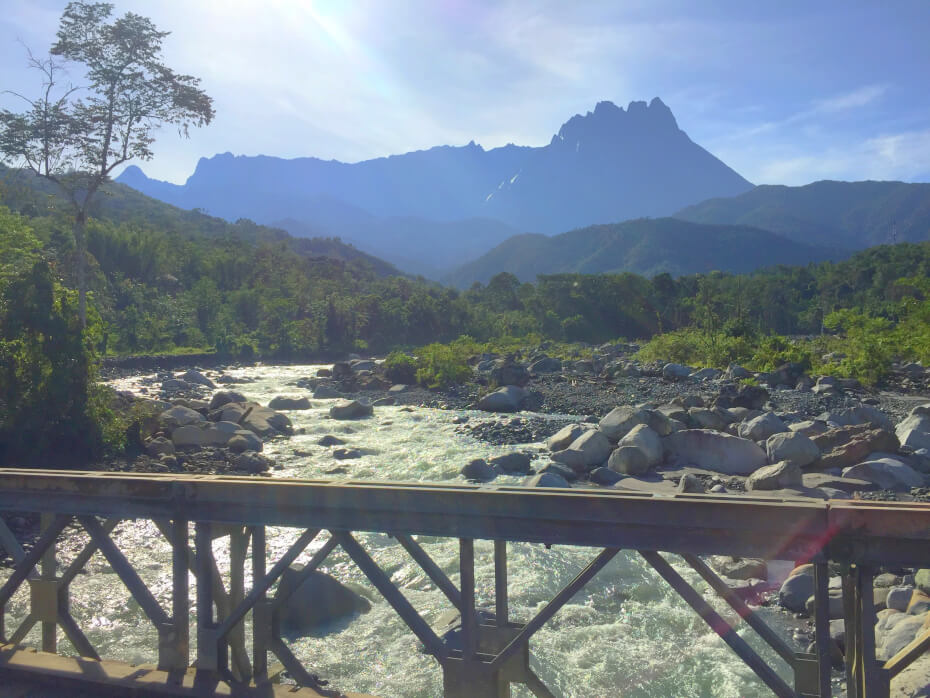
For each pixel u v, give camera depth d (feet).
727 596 9.93
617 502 10.21
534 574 27.27
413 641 21.35
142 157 68.23
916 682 13.58
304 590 23.02
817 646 9.59
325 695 12.11
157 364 152.35
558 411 76.84
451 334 272.92
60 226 201.46
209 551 12.56
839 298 345.10
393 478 46.75
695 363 114.83
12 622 23.18
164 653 12.83
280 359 201.26
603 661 20.20
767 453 45.73
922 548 9.09
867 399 72.13
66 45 62.08
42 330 45.52
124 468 46.29
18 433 44.04
